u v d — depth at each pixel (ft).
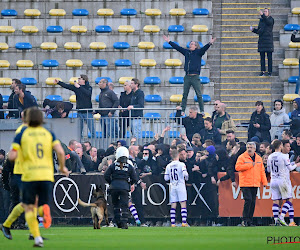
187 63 294.87
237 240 135.74
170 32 386.73
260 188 226.17
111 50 382.83
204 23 389.39
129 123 264.72
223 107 265.13
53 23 394.32
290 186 214.90
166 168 217.77
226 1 398.62
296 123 257.14
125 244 124.47
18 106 266.36
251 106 358.23
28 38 389.39
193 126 259.80
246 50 379.14
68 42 384.68
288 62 363.76
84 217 227.20
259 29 358.23
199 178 226.17
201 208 226.58
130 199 217.77
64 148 209.97
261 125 256.11
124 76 375.86
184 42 386.11
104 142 265.95
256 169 213.87
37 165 118.11
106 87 277.03
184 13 390.21
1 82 370.32
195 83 294.25
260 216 226.17
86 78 278.87
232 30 387.96
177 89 368.07
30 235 140.56
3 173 183.01
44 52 383.86
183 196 215.51
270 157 215.51
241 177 214.48
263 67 362.94
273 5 396.78
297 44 372.99
